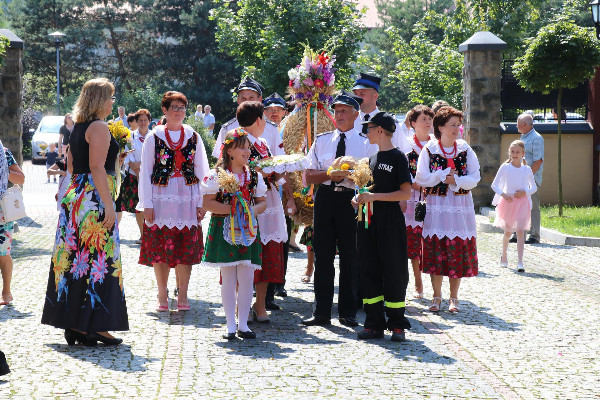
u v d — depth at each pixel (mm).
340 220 8359
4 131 18078
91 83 7418
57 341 7535
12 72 18031
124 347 7348
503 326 8328
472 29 30547
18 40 18062
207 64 49594
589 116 19969
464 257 9008
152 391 6059
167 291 9430
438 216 9062
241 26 27688
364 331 7852
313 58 9633
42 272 10953
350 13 27578
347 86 27609
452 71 27812
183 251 8891
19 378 6348
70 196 7371
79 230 7316
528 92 20547
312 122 9562
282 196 9508
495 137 19453
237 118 8516
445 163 9086
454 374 6621
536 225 14203
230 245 7648
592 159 19734
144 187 8859
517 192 11539
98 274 7301
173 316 8633
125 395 5957
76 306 7273
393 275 7668
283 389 6156
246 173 7789
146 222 8914
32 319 8367
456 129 9109
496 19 30688
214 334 7895
